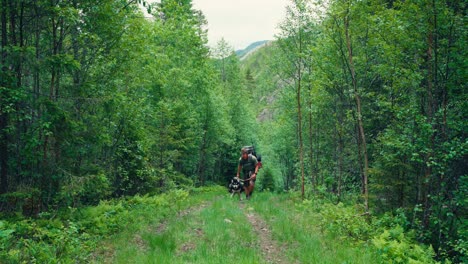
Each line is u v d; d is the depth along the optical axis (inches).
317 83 591.8
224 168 1755.7
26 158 347.3
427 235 361.1
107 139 439.8
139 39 500.7
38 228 288.2
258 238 334.6
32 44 402.9
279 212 463.8
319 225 387.9
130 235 329.7
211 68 1200.8
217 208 472.1
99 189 420.2
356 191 705.6
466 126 362.3
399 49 403.9
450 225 358.9
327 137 853.2
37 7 369.4
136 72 583.2
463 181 342.6
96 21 424.2
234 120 1663.4
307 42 671.8
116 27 450.3
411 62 418.3
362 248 310.3
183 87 906.7
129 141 585.3
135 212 438.9
